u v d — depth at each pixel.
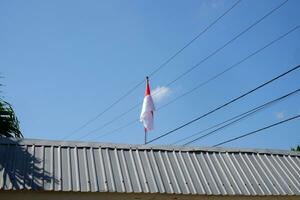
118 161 11.91
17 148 11.53
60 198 10.51
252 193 11.93
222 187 11.91
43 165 11.12
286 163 13.77
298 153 14.41
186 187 11.56
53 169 11.06
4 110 16.91
